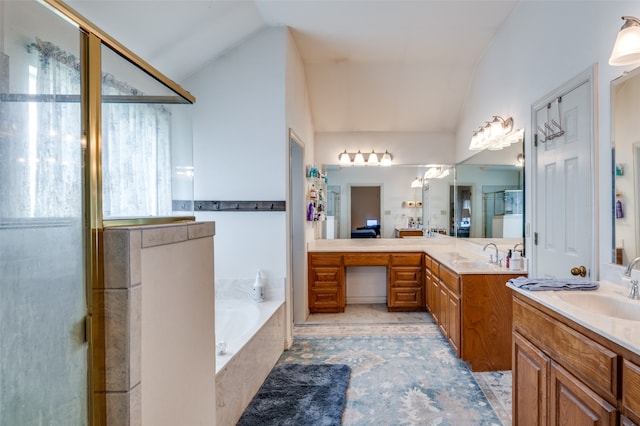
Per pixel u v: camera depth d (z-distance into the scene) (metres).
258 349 2.27
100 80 1.00
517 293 1.68
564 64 2.07
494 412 1.99
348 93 4.00
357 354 2.81
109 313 0.95
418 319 3.74
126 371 0.95
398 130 4.43
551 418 1.37
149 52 2.51
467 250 3.84
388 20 2.89
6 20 0.84
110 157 1.10
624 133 1.61
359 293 4.41
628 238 1.59
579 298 1.50
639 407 0.95
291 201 3.36
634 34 1.34
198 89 3.00
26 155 0.85
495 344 2.51
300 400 2.12
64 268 0.90
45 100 0.89
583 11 1.88
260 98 2.96
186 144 1.63
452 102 4.07
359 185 4.54
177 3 2.19
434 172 4.47
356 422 1.90
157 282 1.08
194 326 1.31
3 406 0.80
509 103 2.83
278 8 2.70
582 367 1.19
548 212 2.26
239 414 1.94
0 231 0.81
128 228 0.97
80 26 0.93
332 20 2.89
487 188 3.30
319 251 3.98
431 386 2.28
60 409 0.89
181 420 1.21
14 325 0.82
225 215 3.00
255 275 2.98
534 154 2.43
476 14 2.83
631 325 1.10
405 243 4.52
